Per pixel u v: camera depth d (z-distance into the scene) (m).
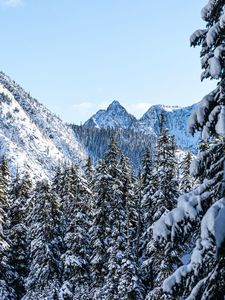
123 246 40.84
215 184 8.16
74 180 48.09
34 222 45.34
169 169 36.28
